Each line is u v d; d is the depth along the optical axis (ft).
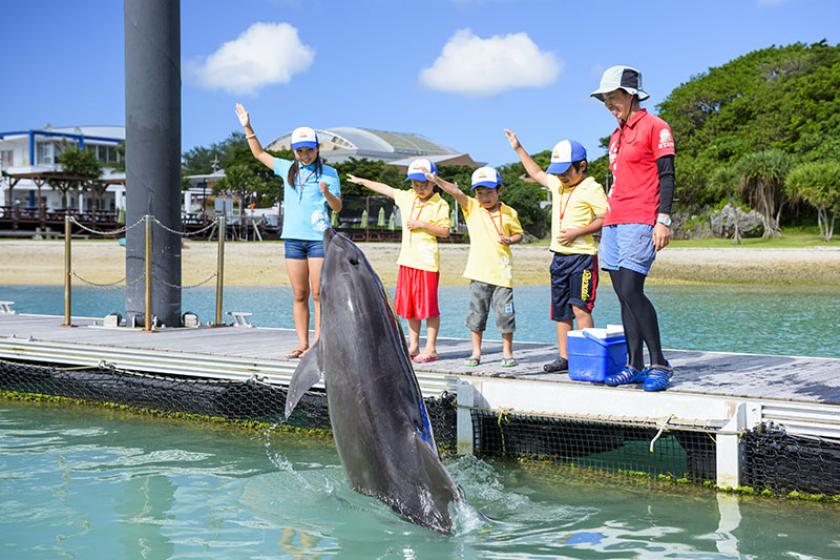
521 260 124.57
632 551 15.47
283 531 16.31
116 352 29.84
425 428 15.58
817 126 212.84
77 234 151.12
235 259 111.04
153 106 37.99
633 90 20.74
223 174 224.74
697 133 254.47
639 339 22.00
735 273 127.44
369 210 205.05
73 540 15.90
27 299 76.79
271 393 26.45
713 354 28.43
